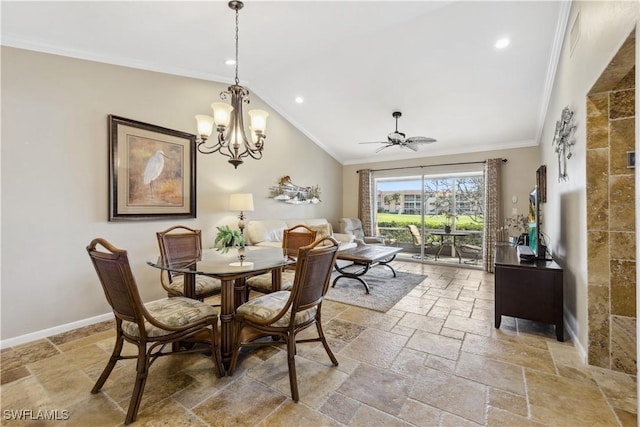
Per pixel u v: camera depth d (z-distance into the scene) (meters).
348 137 5.90
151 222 3.29
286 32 2.82
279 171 5.23
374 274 4.88
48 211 2.52
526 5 2.50
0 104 2.27
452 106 4.29
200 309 1.85
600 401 1.66
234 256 2.42
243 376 1.91
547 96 3.72
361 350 2.27
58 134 2.57
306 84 4.17
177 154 3.53
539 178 3.99
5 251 2.30
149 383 1.83
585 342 2.09
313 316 1.96
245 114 4.50
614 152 1.95
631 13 1.30
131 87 3.09
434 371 1.97
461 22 2.74
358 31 2.88
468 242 5.87
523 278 2.57
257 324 1.81
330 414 1.56
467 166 5.72
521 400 1.67
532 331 2.62
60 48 2.55
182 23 2.50
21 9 2.07
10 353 2.21
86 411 1.58
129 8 2.21
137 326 1.61
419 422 1.50
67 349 2.28
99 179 2.84
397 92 4.08
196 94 3.77
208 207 3.97
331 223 6.79
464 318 2.94
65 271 2.62
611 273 1.97
